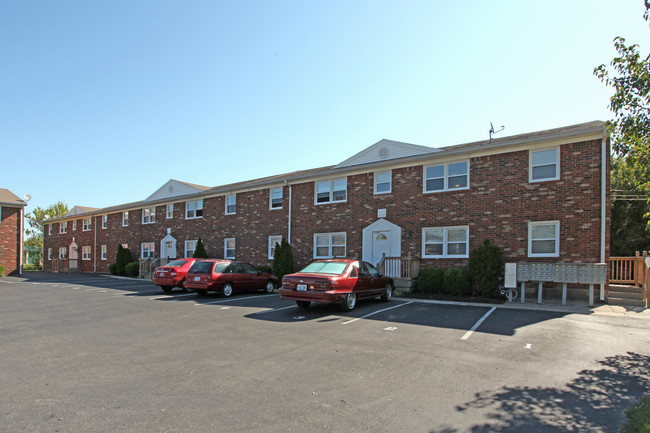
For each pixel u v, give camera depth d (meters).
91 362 6.17
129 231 31.94
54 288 19.02
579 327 8.90
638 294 12.62
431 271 15.20
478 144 16.34
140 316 10.44
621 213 23.27
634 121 5.88
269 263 22.17
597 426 4.07
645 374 5.70
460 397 4.81
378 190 18.28
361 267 12.10
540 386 5.20
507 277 13.36
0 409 4.34
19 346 7.18
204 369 5.84
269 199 22.53
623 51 5.87
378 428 3.98
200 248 24.94
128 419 4.12
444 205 16.22
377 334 8.18
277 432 3.88
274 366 6.01
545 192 14.04
